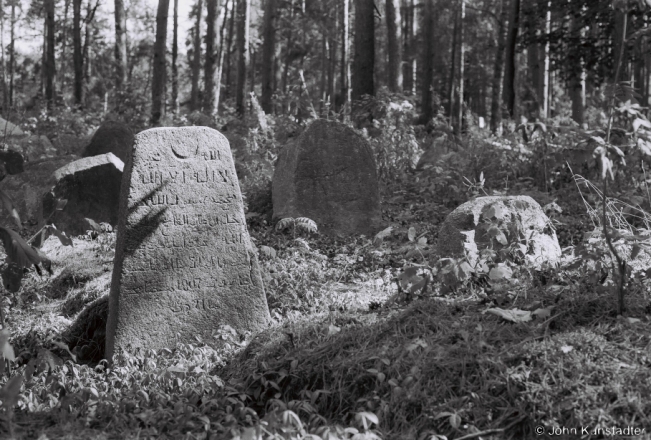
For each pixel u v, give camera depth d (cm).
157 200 607
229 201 632
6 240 447
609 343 387
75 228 1027
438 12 3841
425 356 409
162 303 606
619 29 1380
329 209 1039
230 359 530
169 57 5319
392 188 1269
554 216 959
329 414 409
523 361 381
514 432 354
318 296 709
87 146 1427
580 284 487
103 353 649
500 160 1273
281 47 4441
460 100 3169
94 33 4434
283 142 1588
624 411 339
